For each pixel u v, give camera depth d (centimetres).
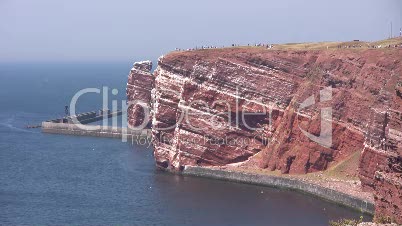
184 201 12419
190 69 15450
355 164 13338
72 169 15425
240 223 10862
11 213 11525
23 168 15500
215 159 15088
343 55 14512
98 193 13038
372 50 14112
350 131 13762
